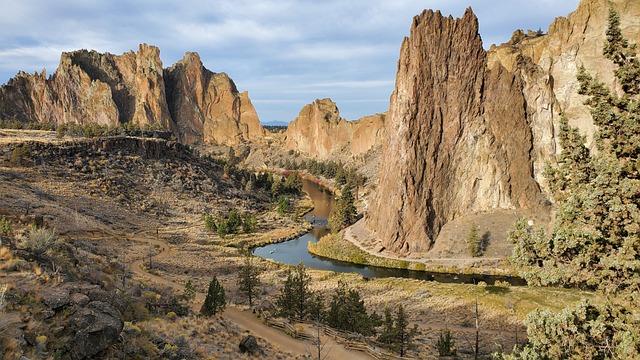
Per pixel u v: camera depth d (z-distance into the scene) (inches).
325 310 2201.0
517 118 4798.2
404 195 4623.5
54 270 887.1
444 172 4739.2
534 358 543.8
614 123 539.2
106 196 4746.6
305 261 4168.3
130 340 768.3
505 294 2731.3
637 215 493.0
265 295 2647.6
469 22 4911.4
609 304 509.7
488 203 4655.5
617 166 515.5
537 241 560.7
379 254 4399.6
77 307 700.0
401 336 1701.5
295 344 1633.9
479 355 1765.5
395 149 4872.0
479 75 4889.3
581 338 512.7
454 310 2509.8
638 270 489.7
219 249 3959.2
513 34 6397.6
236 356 1136.2
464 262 4030.5
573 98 4813.0
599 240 516.1
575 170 571.2
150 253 3085.6
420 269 3964.1
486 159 4722.0
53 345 605.3
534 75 4931.1
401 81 4992.6
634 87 544.4
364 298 2824.8
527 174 4660.4
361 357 1562.5
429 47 4916.3
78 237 3125.0
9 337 560.1
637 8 4606.3
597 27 4874.5
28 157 4840.1
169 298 1440.7
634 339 460.1
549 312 555.8
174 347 868.0
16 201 3366.1
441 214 4628.4
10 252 898.1
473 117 4832.7
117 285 1249.4
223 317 1721.2
